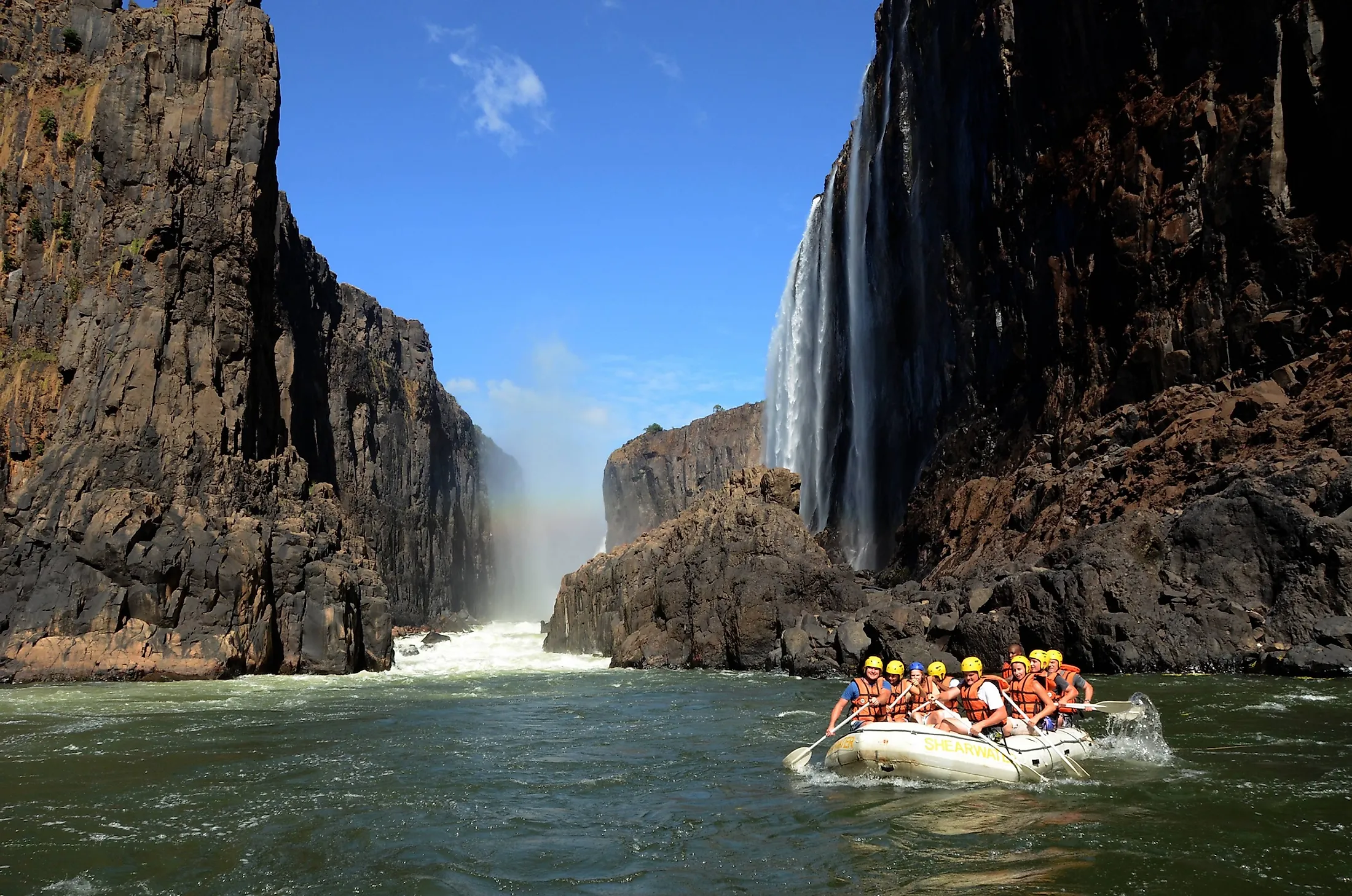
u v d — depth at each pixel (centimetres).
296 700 2867
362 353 8394
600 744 1878
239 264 4553
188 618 3784
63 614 3616
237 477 4325
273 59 4934
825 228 7244
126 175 4453
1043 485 3772
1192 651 2436
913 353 5556
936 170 5241
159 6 4859
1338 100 3148
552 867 1016
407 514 9019
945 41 5191
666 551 4731
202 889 969
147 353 4194
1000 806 1177
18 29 4931
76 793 1429
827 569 3884
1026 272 4425
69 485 3919
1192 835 1020
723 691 2962
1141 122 3834
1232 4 3522
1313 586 2362
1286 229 3259
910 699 1479
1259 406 3045
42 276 4488
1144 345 3650
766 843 1075
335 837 1154
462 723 2258
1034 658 1611
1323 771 1299
